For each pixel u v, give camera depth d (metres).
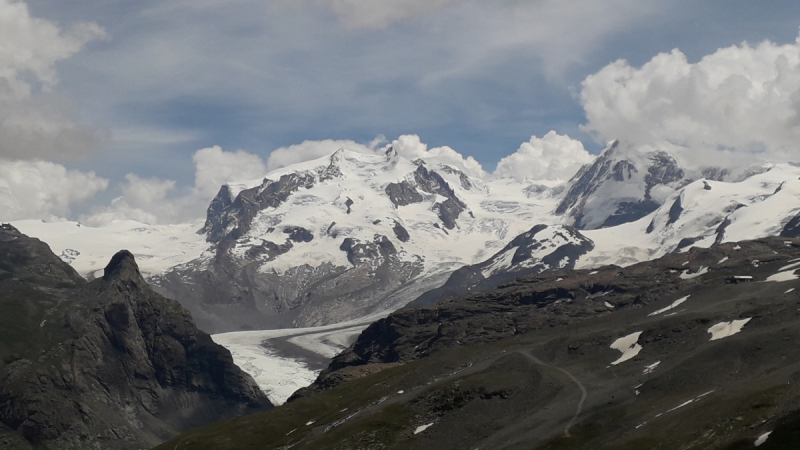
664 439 187.62
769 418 174.25
